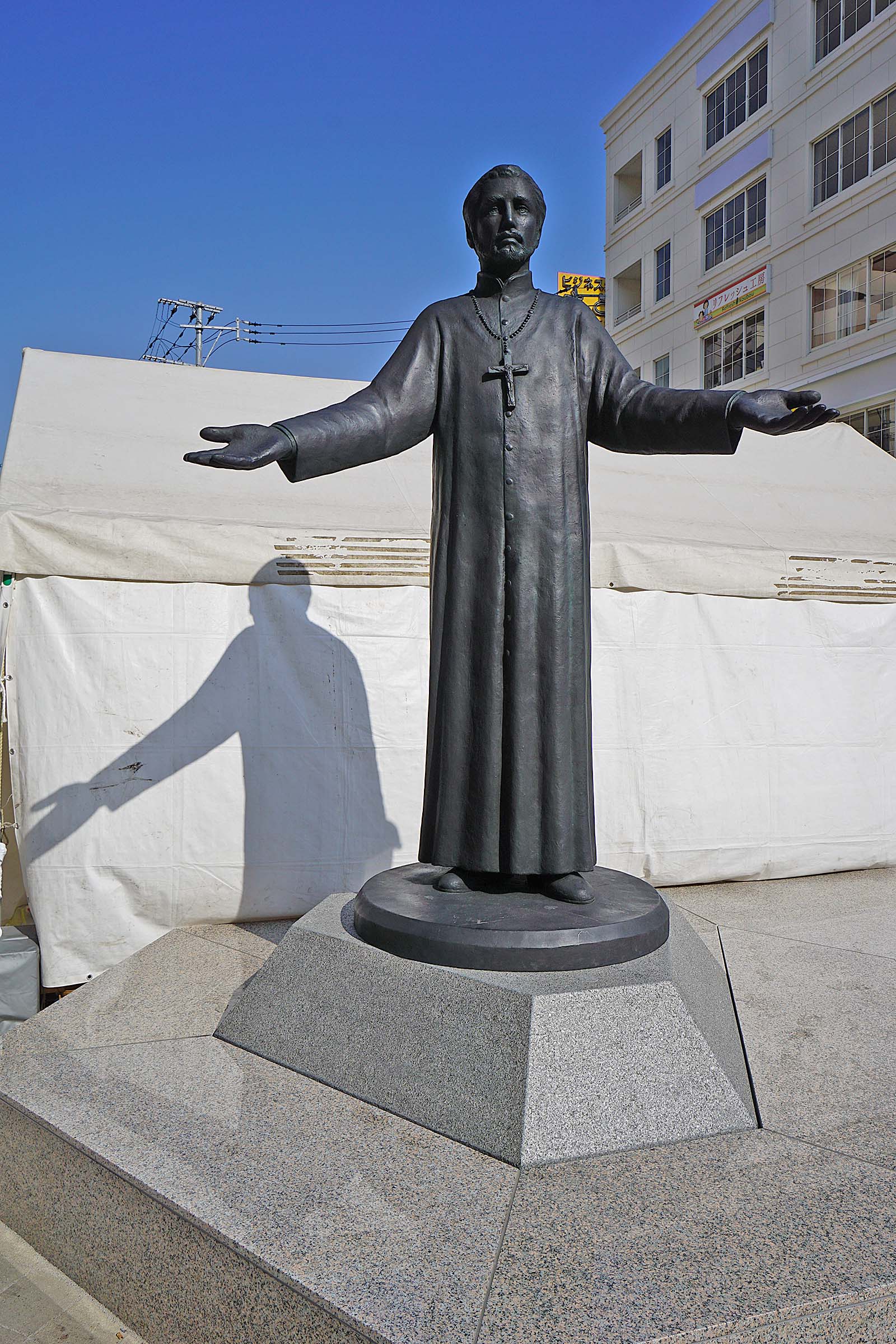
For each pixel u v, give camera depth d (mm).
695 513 6105
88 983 3801
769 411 2828
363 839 5027
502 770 3096
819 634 5750
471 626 3125
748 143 22500
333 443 2908
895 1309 1873
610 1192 2225
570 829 3096
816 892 5332
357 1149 2436
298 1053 2914
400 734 5117
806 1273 1909
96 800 4641
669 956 2930
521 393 3109
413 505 5594
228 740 4844
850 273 19953
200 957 4188
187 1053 3043
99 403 6195
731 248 23422
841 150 20109
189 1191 2252
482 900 3113
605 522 5645
